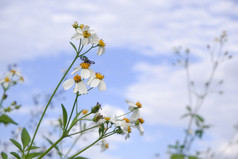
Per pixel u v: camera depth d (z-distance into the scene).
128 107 0.59
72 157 0.56
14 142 0.55
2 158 0.58
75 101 0.55
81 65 0.56
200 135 1.13
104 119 0.56
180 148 1.03
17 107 0.69
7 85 0.72
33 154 0.55
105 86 0.56
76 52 0.56
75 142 0.71
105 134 0.57
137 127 0.59
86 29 0.57
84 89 0.55
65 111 0.54
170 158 0.99
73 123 0.55
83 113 0.66
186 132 1.14
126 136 0.58
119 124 0.56
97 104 0.55
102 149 0.78
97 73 0.57
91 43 0.57
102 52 0.58
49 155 0.72
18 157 0.55
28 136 0.56
